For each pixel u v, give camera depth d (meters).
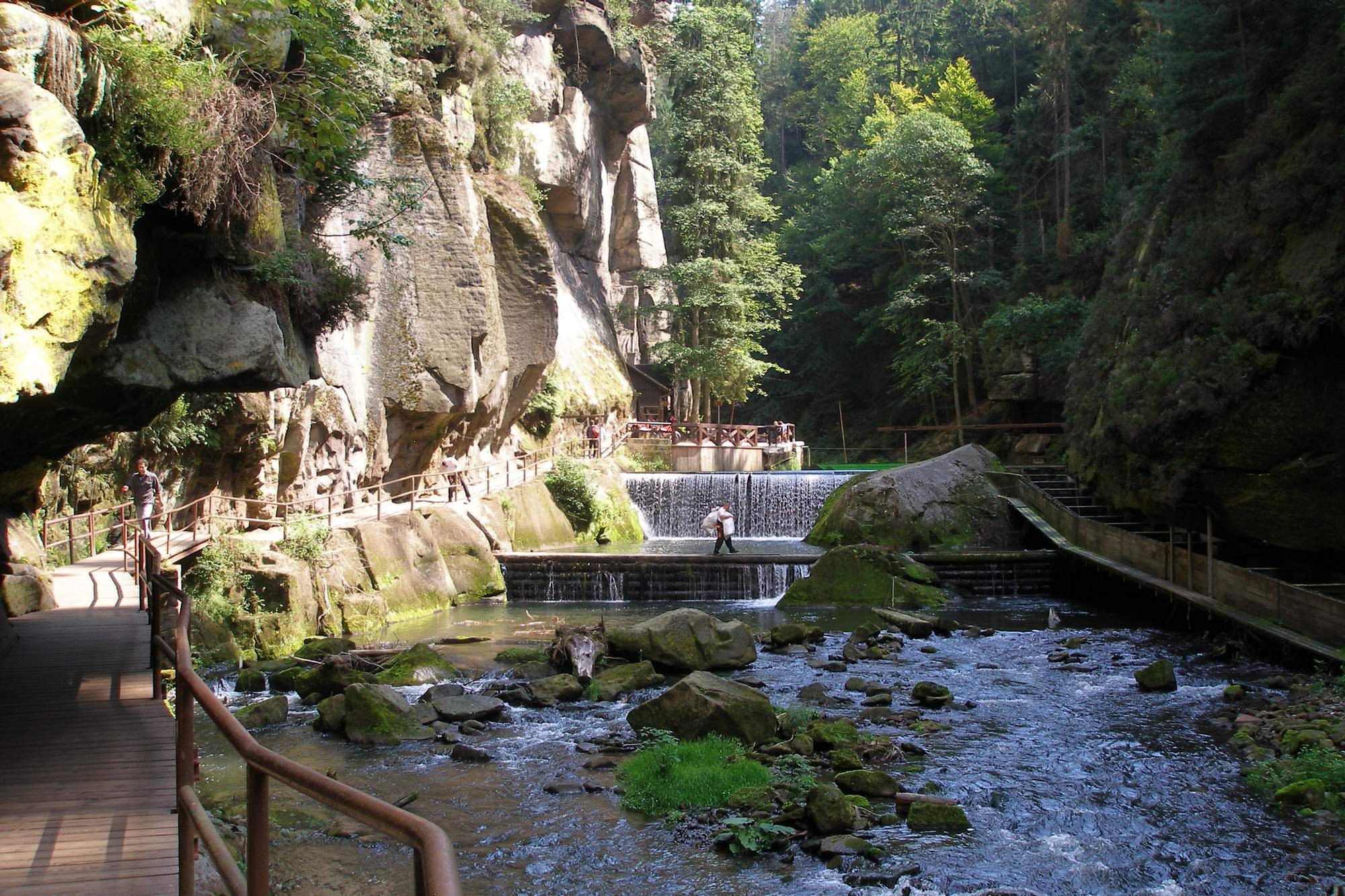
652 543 31.73
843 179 58.25
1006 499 29.28
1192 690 15.19
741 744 12.32
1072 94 49.12
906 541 28.20
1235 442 17.52
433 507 25.41
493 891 8.62
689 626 17.20
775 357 64.94
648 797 10.70
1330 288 15.85
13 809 7.12
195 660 15.98
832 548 25.75
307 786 2.99
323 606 19.50
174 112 8.86
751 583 25.12
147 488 17.92
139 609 14.45
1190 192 22.02
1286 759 11.42
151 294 10.59
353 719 13.16
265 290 12.71
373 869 8.87
